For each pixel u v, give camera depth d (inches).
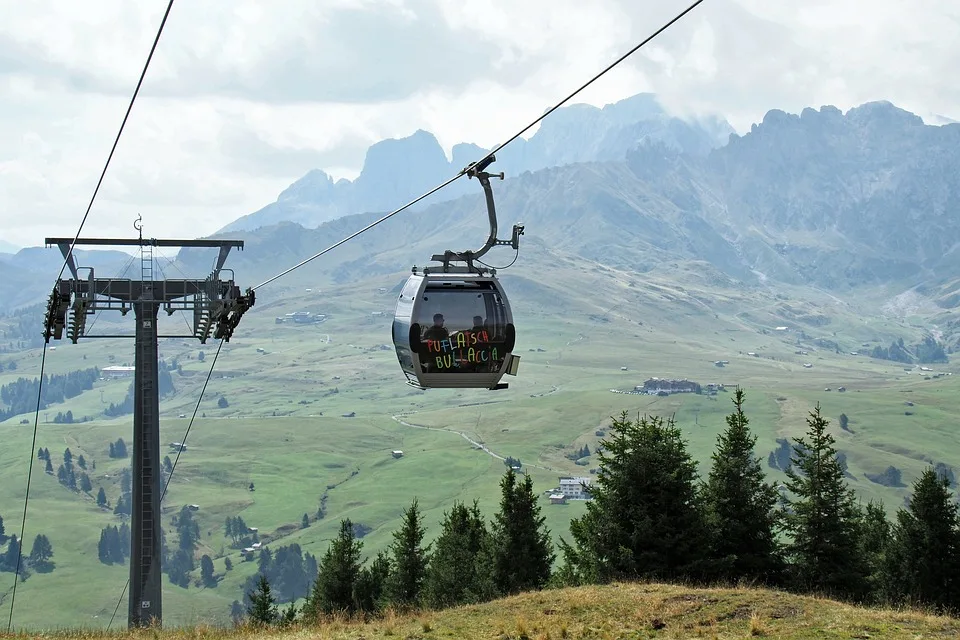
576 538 2223.2
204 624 1405.0
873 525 2829.7
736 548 2057.1
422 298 1091.3
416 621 1242.0
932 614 1291.8
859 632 1075.3
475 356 1094.4
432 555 3019.2
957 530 2370.8
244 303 1664.6
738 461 2090.3
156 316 1643.7
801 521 2079.2
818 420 2137.1
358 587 2935.5
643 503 1996.8
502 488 2719.0
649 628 1135.6
